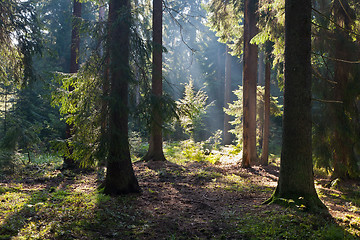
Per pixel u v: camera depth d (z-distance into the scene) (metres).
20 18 10.34
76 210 6.02
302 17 6.70
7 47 10.65
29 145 12.84
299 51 6.72
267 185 10.09
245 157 13.89
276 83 21.84
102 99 7.27
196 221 5.98
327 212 6.27
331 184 9.84
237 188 9.33
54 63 26.12
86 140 7.64
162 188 8.92
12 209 6.00
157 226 5.59
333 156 10.30
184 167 12.72
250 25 14.46
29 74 10.84
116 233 5.12
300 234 4.98
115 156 7.36
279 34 10.90
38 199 7.02
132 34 7.36
